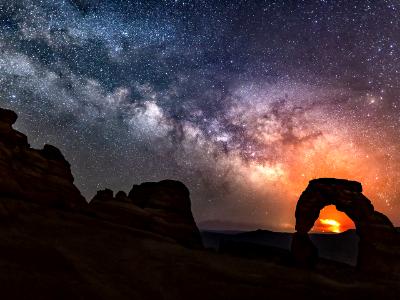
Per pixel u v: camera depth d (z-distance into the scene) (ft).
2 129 42.09
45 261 29.50
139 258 37.83
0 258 27.14
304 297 40.45
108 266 33.76
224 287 37.65
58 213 40.60
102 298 28.43
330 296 42.04
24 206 37.09
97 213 47.37
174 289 34.76
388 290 47.62
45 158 46.06
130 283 32.45
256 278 41.32
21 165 41.78
